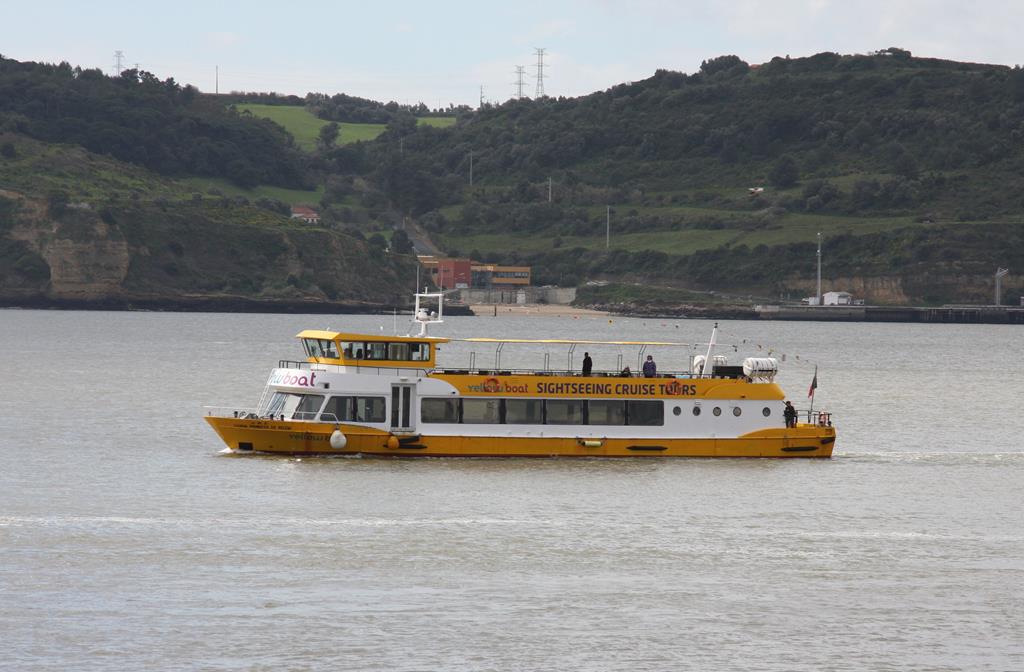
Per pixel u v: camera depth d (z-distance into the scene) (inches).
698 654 4249.5
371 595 4768.7
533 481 6909.5
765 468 7544.3
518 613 4603.8
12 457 7701.8
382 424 7460.6
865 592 4928.6
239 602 4653.1
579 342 7824.8
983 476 7504.9
